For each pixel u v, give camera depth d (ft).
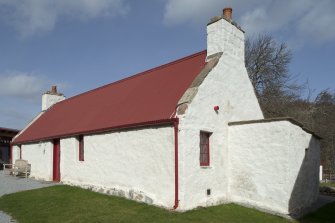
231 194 45.93
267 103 105.50
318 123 114.11
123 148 47.11
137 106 49.55
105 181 50.24
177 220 34.37
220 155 45.11
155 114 43.27
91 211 38.42
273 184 41.91
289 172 40.98
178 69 51.80
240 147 45.60
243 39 52.31
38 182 64.13
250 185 44.11
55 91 97.04
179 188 38.45
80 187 55.21
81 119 63.16
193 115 40.81
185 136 39.29
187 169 39.14
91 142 54.70
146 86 54.44
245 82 51.75
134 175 44.70
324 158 116.37
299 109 111.96
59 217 36.40
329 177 106.32
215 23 48.70
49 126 75.77
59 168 66.49
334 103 117.19
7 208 41.83
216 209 40.73
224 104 46.73
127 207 40.09
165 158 40.40
